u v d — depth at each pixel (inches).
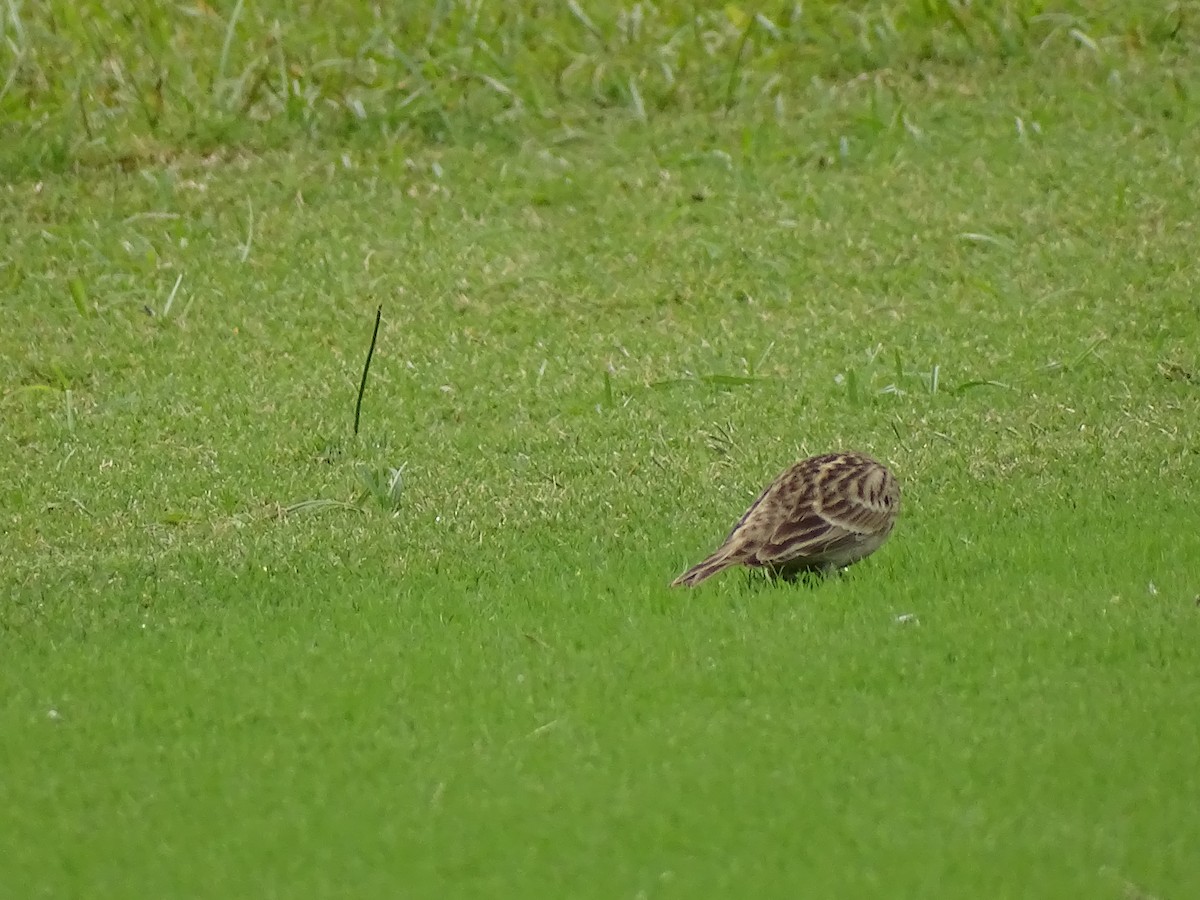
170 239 847.7
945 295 790.5
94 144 909.2
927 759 406.9
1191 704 431.5
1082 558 538.0
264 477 649.0
